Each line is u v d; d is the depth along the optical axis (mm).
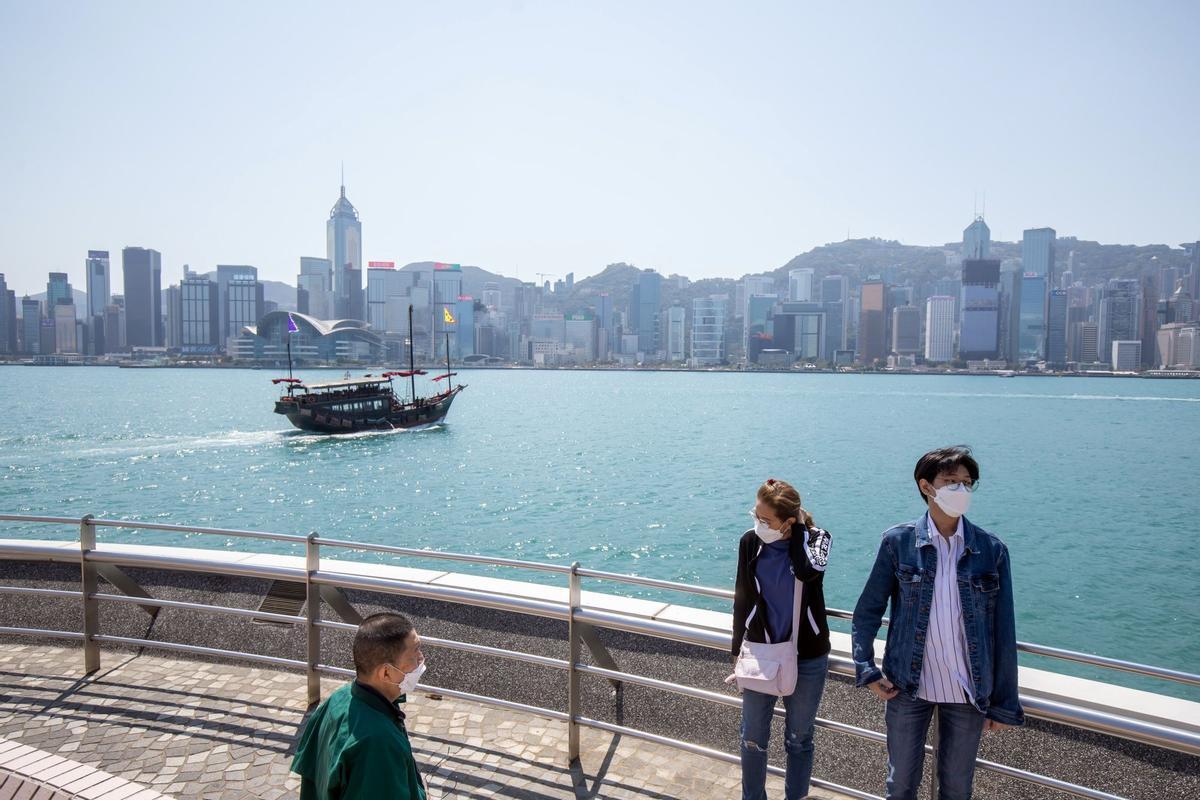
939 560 3359
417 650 2609
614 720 5316
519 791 4203
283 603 6254
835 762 4641
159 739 4691
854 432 101438
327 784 2412
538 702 5559
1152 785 3844
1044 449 85000
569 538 37656
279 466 62594
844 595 27844
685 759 4633
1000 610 3275
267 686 5539
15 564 6891
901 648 3346
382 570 5957
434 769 4441
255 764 4391
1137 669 3084
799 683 3686
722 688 5027
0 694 5336
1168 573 31688
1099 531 41344
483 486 53906
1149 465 71250
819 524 41562
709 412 140375
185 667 5902
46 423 97875
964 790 3344
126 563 5688
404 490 52031
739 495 50281
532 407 153125
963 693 3252
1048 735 4113
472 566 31938
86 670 5707
